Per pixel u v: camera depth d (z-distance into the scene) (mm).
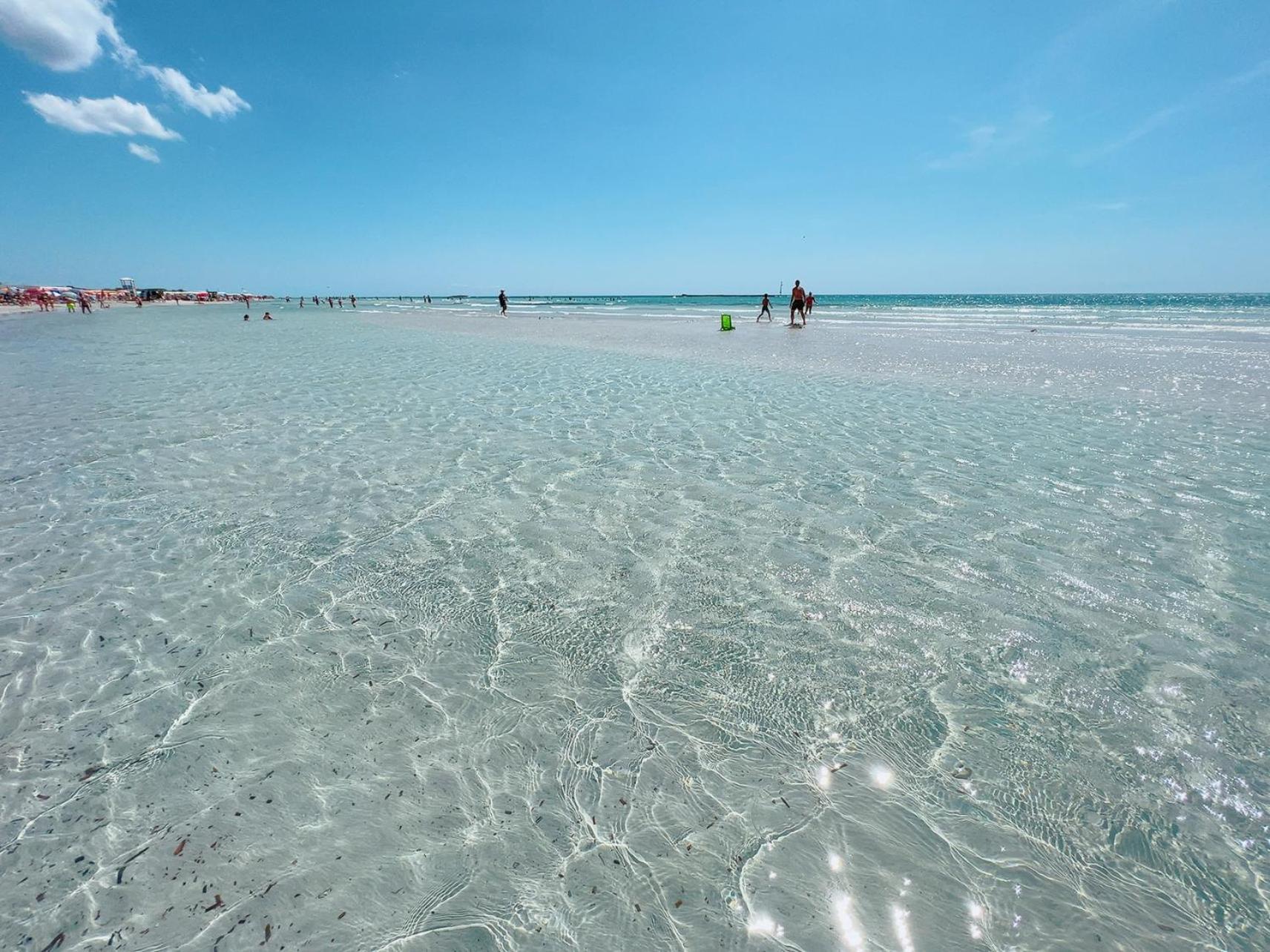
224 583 4008
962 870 2037
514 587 3924
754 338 21781
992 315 38375
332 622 3549
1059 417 8398
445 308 66938
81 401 9953
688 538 4621
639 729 2695
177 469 6320
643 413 8922
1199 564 4078
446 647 3311
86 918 1894
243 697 2924
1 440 7410
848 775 2436
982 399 9727
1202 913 1892
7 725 2727
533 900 1955
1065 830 2182
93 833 2195
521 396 10391
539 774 2455
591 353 17250
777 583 3936
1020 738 2602
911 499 5316
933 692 2902
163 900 1950
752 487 5680
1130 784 2367
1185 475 5859
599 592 3852
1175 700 2812
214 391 10930
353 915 1910
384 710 2834
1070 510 5023
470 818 2256
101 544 4562
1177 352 15836
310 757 2547
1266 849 2096
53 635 3412
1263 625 3377
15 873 2039
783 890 1977
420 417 8789
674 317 41469
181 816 2264
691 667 3117
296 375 13039
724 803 2309
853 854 2100
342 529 4840
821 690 2926
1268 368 12727
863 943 1812
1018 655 3168
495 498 5504
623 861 2086
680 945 1808
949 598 3707
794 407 9227
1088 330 24719
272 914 1911
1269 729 2631
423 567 4207
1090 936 1826
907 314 40312
